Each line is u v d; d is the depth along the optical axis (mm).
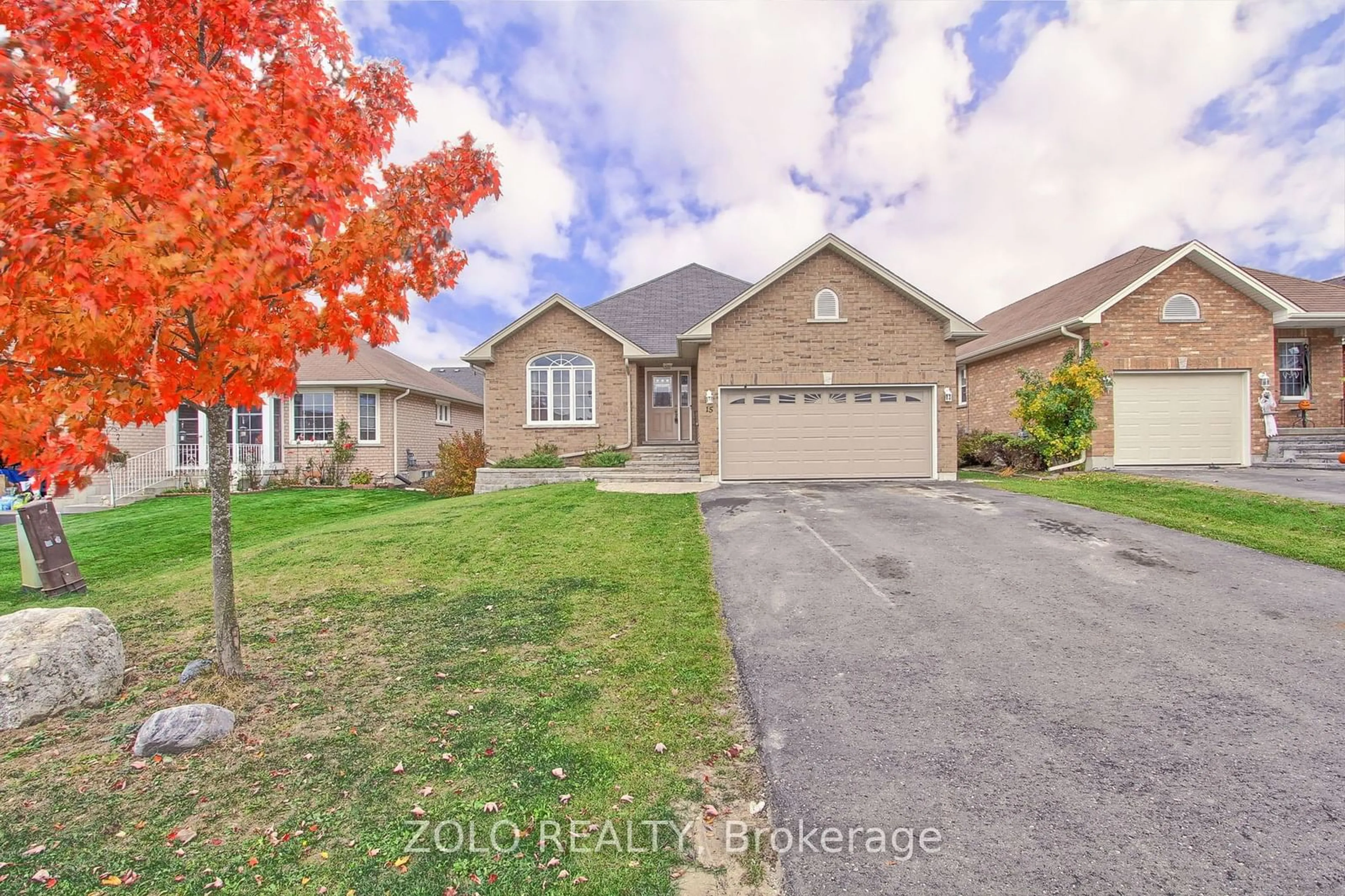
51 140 2445
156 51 2984
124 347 2973
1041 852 2547
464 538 8336
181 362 3359
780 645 4758
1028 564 6676
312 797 2959
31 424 2842
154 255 2654
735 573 6602
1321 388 15383
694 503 10758
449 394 22625
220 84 3057
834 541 7801
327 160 3361
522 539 8234
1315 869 2439
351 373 18406
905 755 3275
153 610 5828
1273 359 14312
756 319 13586
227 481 4230
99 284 2586
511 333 16438
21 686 3709
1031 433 14422
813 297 13562
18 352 2832
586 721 3635
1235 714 3645
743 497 11328
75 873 2473
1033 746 3344
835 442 13617
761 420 13648
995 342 18125
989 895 2318
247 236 2830
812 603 5668
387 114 4184
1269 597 5582
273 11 3594
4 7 2643
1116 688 3994
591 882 2381
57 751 3422
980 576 6316
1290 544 7109
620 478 14258
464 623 5301
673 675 4246
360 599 6000
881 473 13594
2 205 2340
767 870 2453
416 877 2416
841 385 13539
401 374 20578
